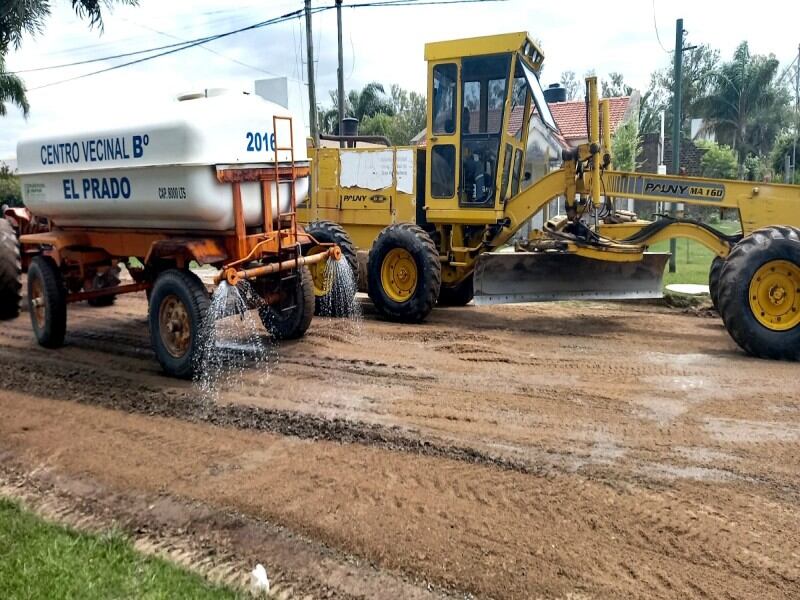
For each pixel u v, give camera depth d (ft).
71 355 25.32
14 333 29.37
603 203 30.27
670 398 18.97
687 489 13.66
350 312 30.30
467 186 30.37
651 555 11.53
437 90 30.42
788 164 97.04
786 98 135.13
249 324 28.50
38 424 18.44
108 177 22.75
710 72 138.21
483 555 11.66
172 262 23.25
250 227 23.29
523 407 18.45
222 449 16.35
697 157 110.01
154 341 22.31
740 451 15.38
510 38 28.40
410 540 12.16
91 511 13.74
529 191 29.53
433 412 18.20
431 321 29.84
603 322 29.27
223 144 20.99
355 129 43.88
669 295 33.01
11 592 10.68
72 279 26.68
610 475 14.32
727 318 23.36
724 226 68.03
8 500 14.19
